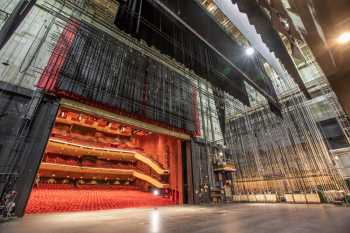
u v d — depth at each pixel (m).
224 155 19.09
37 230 5.00
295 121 17.19
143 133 27.34
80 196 15.41
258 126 19.41
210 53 7.21
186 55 6.21
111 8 14.18
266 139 18.55
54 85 9.74
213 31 4.99
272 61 5.69
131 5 4.92
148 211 9.86
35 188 17.67
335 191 13.80
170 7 3.87
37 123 8.98
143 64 14.84
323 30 1.52
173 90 16.52
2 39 3.11
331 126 15.83
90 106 11.04
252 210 9.58
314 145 15.88
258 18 2.99
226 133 21.23
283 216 6.96
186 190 15.82
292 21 2.34
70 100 10.34
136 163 27.34
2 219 6.74
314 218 6.22
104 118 11.77
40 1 10.89
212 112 19.94
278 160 17.42
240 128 20.73
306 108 16.80
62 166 20.58
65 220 6.76
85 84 10.91
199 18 4.43
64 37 11.04
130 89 13.15
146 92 14.13
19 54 9.37
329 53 1.70
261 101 19.42
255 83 7.43
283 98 18.19
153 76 15.23
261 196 17.08
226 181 18.34
